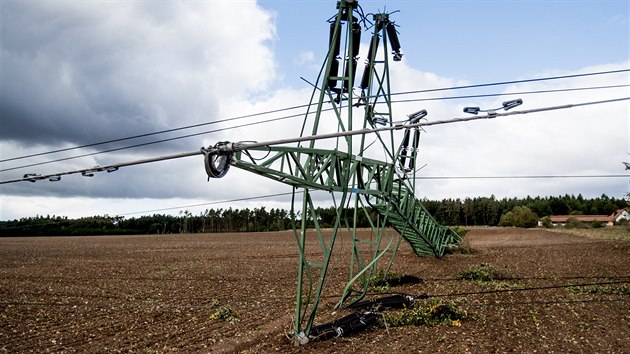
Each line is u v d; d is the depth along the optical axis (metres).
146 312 22.27
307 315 20.80
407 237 37.56
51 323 20.30
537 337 16.67
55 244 78.62
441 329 18.02
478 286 27.44
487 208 144.88
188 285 30.61
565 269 34.47
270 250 58.75
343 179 17.98
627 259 40.00
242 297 25.83
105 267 41.97
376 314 19.41
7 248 68.25
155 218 144.38
